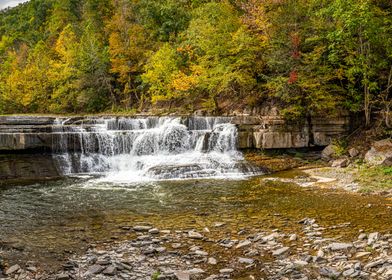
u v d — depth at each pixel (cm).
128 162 1816
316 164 1798
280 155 1928
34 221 1006
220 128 1984
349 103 1922
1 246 812
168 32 3534
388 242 773
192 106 2873
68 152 1819
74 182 1551
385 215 993
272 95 2134
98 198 1262
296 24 2100
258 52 2342
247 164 1712
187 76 2709
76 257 740
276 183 1454
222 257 723
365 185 1338
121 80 3556
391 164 1566
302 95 1959
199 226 932
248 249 762
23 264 711
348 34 1752
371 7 1728
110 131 1930
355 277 616
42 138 1758
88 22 4397
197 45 2673
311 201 1166
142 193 1324
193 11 3391
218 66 2389
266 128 1947
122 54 3544
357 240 800
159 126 2141
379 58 1869
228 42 2344
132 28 3647
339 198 1195
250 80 2277
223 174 1638
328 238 816
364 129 1906
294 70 1970
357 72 1869
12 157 1709
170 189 1382
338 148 1836
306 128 1945
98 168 1809
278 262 693
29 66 4234
